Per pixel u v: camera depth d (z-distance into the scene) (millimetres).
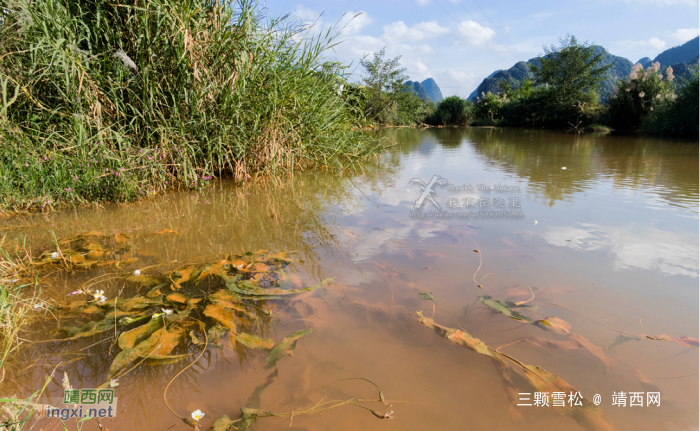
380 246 1852
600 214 2348
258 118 3291
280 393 894
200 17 2973
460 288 1404
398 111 21484
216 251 1781
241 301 1294
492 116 26750
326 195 3008
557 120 19219
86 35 2785
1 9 2420
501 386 918
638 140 8867
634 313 1211
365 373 964
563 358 1008
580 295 1329
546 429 799
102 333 1137
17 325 1147
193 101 2998
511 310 1229
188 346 1063
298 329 1152
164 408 853
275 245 1868
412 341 1093
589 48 18281
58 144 2582
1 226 2104
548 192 3041
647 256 1662
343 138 4484
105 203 2623
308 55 3701
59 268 1563
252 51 3311
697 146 7043
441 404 866
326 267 1599
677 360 994
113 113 2896
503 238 1934
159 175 2918
